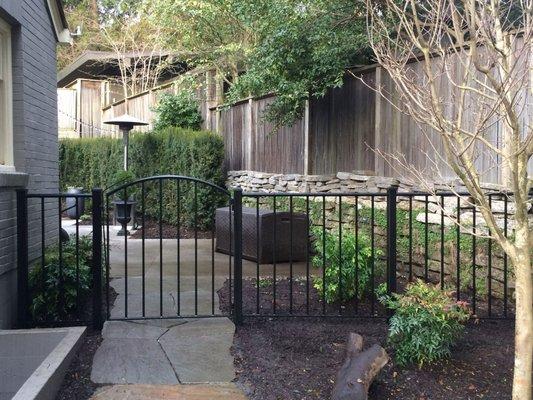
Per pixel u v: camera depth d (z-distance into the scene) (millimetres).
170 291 5262
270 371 3438
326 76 6863
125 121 10414
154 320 4266
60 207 4414
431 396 3160
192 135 10164
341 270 4520
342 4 6523
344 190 7164
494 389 3223
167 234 9711
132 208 10102
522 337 2598
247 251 7105
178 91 12672
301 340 3922
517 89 2598
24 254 4258
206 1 11648
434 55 5301
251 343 3865
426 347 3418
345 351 3510
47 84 5672
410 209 4461
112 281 5730
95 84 17516
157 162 11016
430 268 5516
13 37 4715
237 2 8188
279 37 6762
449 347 3664
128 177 10141
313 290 5281
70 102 17141
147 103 14305
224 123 11125
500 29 2756
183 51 14188
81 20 21625
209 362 3551
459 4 4184
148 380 3318
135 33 19031
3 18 4469
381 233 6105
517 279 2607
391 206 4223
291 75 7145
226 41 12250
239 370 3459
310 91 7262
